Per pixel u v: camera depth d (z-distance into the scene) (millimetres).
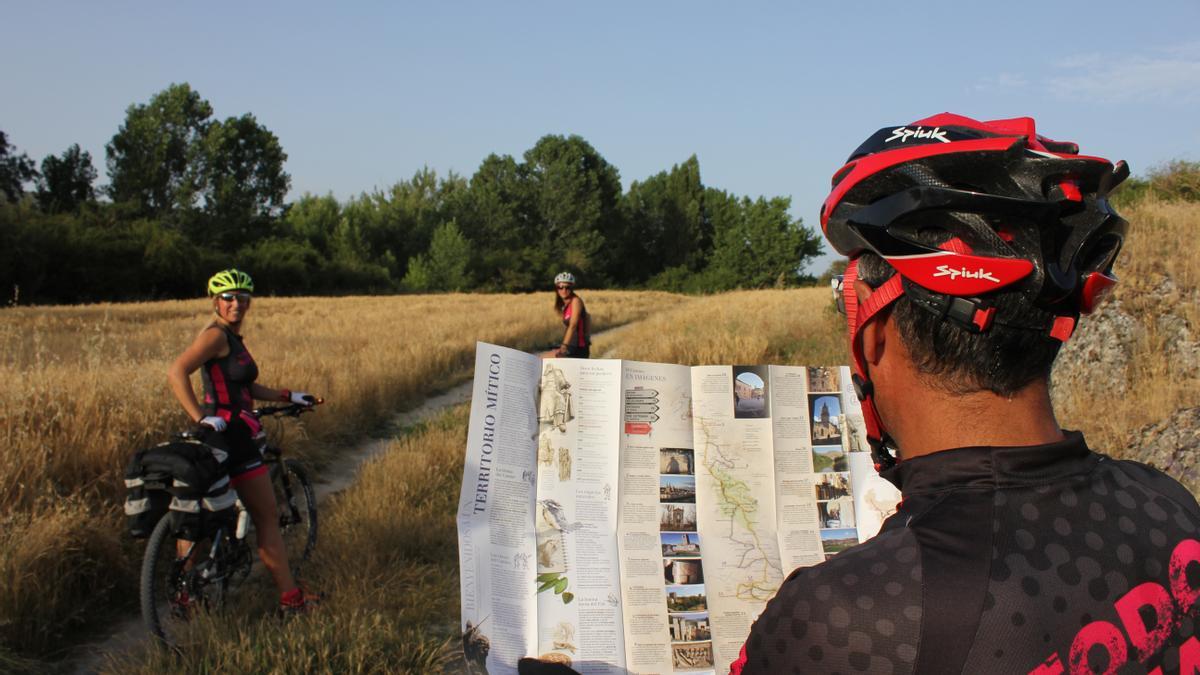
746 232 87438
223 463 4164
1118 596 816
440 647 3877
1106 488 894
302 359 11680
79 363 8148
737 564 1885
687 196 103500
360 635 3812
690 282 90062
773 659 841
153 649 3896
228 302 4328
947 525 847
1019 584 795
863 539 1957
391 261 83562
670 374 1984
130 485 3992
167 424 6574
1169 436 5176
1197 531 893
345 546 5258
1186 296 7055
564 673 1630
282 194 77688
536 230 96625
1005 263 834
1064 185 881
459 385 13727
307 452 8000
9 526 4664
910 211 890
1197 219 9422
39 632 4082
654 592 1826
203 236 69875
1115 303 7312
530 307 31328
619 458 1921
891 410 987
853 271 1013
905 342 933
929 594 793
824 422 2037
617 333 22766
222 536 4379
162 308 31359
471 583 1712
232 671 3600
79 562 4586
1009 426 906
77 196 76375
